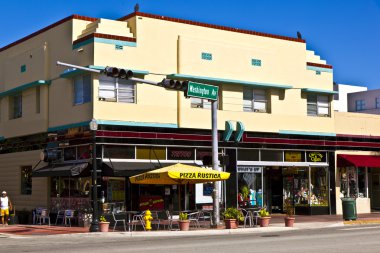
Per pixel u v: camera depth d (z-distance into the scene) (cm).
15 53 3441
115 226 2609
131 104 2836
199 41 3056
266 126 3266
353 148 3619
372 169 3850
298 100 3425
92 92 2750
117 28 2875
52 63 3077
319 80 3531
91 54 2769
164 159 2909
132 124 2817
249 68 3222
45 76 3092
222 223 2755
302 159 3400
